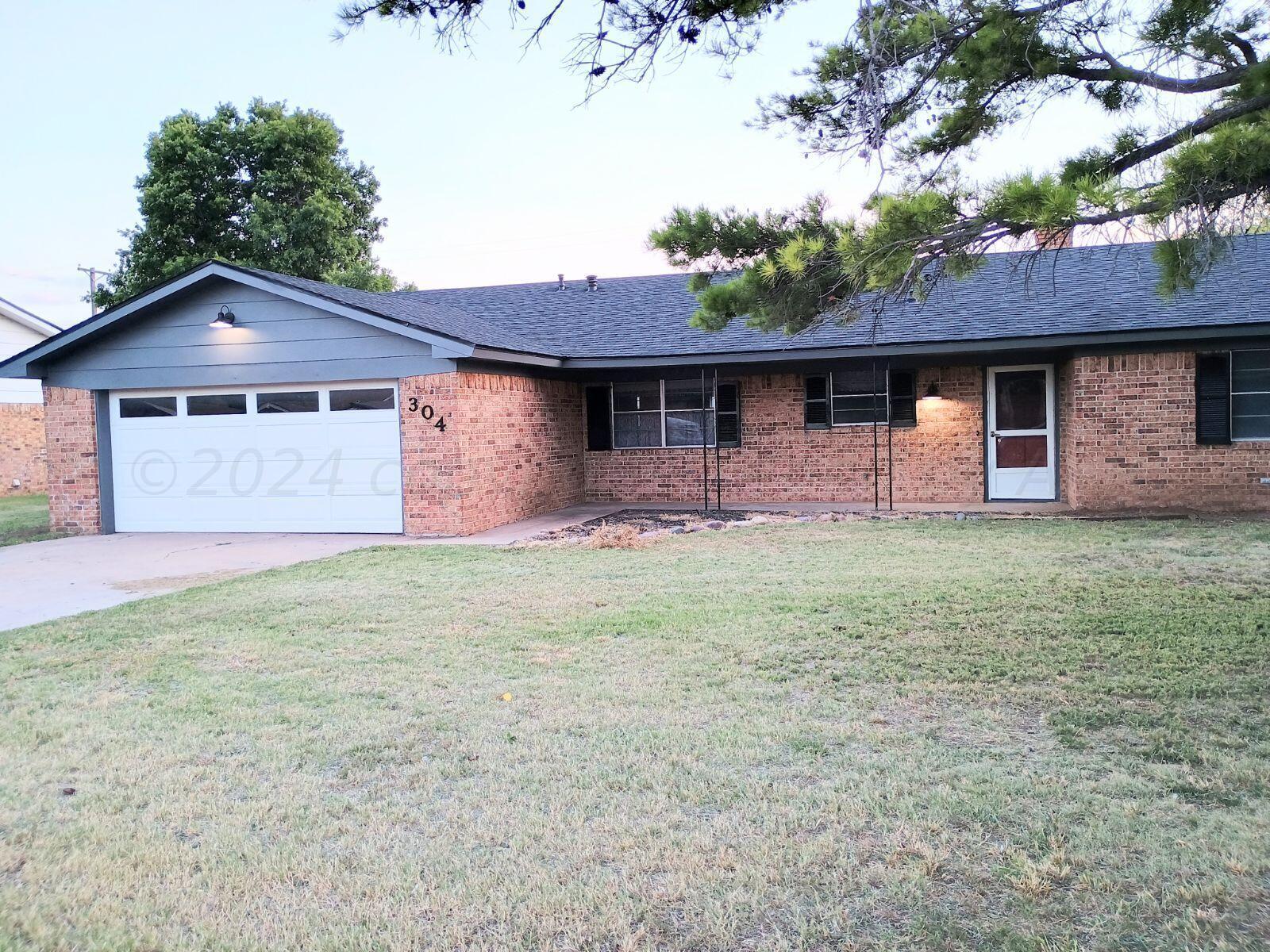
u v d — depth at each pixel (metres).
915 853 3.09
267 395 12.65
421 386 11.79
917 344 12.17
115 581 9.00
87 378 13.08
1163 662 5.20
